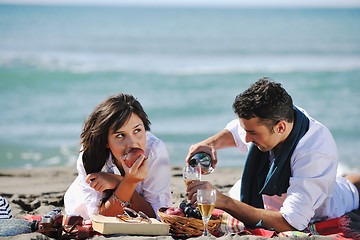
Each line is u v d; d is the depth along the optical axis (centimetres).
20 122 1302
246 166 391
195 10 14388
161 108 1521
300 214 346
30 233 323
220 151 1034
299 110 370
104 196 365
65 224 346
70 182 656
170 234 333
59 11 10394
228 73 2231
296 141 359
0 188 600
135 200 362
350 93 1792
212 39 4797
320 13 13212
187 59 3095
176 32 5503
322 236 327
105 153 362
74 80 1953
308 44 4466
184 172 343
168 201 382
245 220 354
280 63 2920
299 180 352
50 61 2461
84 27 5675
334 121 1344
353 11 14788
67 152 1029
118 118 340
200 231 328
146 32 5353
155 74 2141
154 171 372
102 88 1845
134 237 311
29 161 955
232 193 450
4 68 2062
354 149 1065
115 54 3259
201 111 1486
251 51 3822
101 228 320
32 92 1728
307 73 2239
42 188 603
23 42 3794
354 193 433
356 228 377
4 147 1050
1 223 333
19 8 11056
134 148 343
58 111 1461
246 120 340
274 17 10500
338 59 3259
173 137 1169
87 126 356
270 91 338
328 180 357
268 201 388
